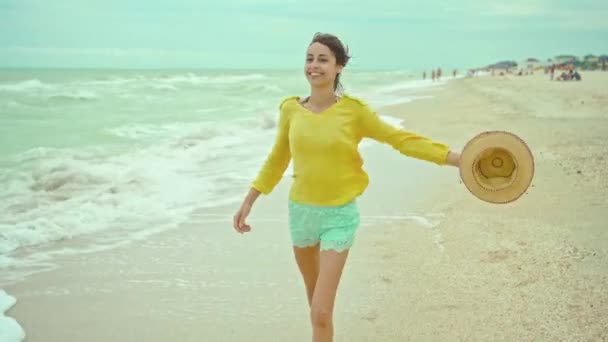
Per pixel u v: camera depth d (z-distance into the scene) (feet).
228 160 33.96
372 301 13.99
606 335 11.67
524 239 17.74
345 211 9.75
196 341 12.32
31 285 15.47
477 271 15.48
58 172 27.73
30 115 62.28
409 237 18.81
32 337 12.52
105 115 63.46
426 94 116.37
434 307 13.52
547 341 11.62
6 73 231.50
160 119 58.95
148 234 19.95
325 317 9.48
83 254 17.94
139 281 15.78
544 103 72.69
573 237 17.69
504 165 8.89
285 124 10.32
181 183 27.32
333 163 9.66
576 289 13.89
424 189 25.90
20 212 22.31
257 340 12.37
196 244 18.92
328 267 9.57
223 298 14.64
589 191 23.50
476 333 12.15
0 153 35.73
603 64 301.02
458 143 40.34
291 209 10.17
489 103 79.30
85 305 14.21
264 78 236.22
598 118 52.54
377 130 9.66
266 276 16.12
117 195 24.84
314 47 9.84
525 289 14.11
